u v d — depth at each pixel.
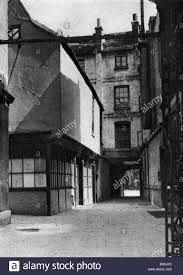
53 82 16.20
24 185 15.23
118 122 30.05
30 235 9.39
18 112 16.27
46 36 16.27
